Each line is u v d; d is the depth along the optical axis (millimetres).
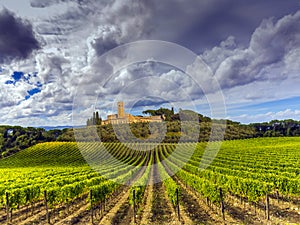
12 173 33531
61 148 58000
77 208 14695
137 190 13648
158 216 12195
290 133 81250
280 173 20156
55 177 25562
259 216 11711
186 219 11531
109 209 13984
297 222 10680
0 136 82375
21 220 12977
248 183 13703
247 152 44656
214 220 11273
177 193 11789
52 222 12109
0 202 15281
